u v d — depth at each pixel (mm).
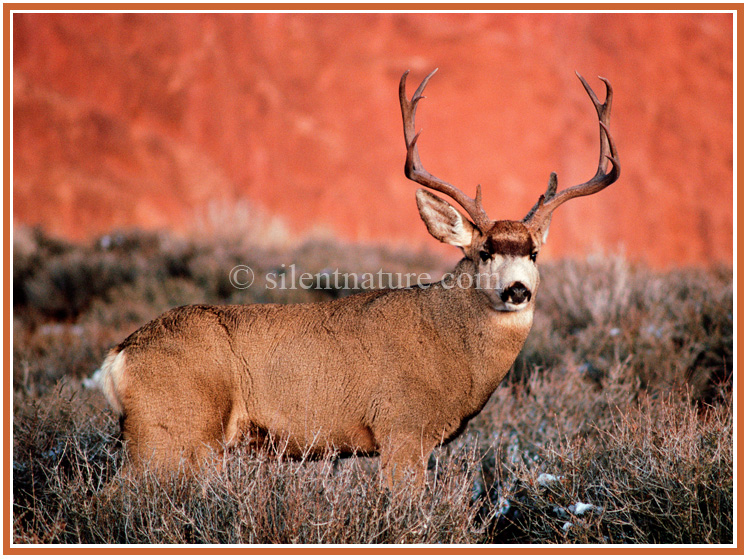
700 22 112625
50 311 38938
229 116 103500
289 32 111188
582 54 109062
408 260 48469
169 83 103250
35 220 76688
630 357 22328
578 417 19609
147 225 82438
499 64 107250
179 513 13773
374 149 104125
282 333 16375
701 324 24734
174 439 15453
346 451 16547
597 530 14430
